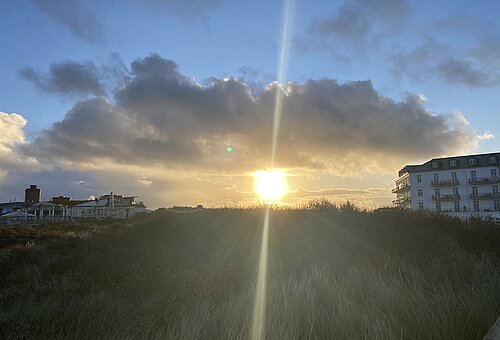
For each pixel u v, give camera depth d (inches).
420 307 194.7
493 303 212.8
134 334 192.5
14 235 737.0
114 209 2780.5
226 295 250.4
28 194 3469.5
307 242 384.8
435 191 3265.3
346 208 550.9
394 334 166.6
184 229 485.4
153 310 232.8
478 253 375.9
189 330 176.9
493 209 3058.6
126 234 509.7
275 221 478.9
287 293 215.8
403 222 456.8
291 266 328.2
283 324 173.5
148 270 330.6
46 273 383.6
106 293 284.4
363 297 220.2
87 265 376.8
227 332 174.9
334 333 171.8
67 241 614.5
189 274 301.9
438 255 340.5
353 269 292.7
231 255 370.3
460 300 206.1
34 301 264.4
